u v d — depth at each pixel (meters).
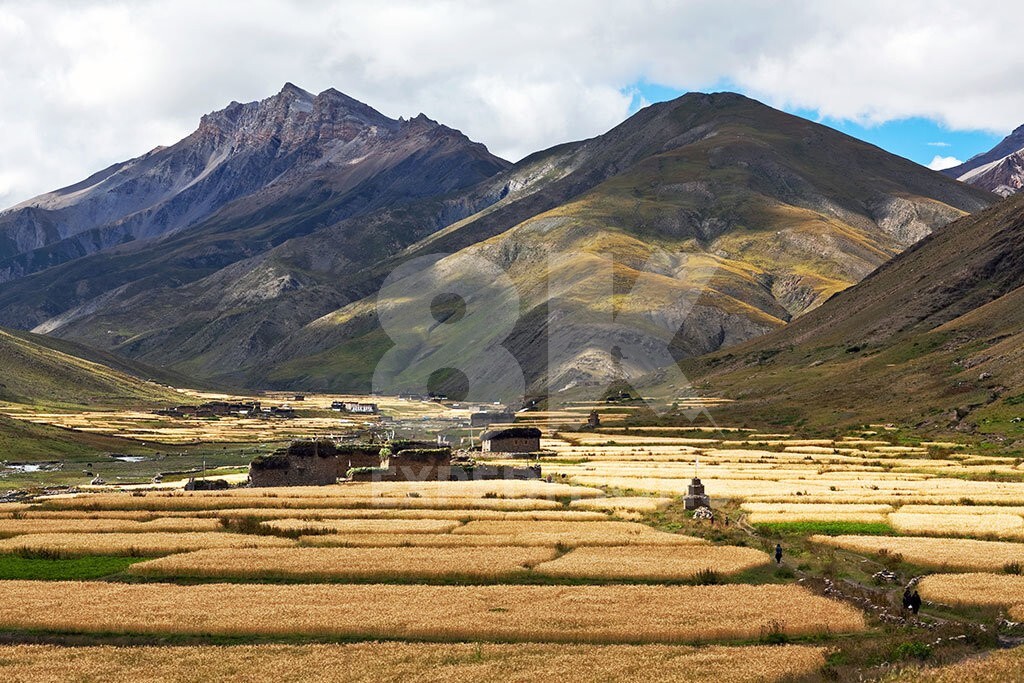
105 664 50.81
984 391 180.62
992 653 50.88
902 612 60.03
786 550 79.62
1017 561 72.31
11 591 64.88
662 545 80.31
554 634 55.47
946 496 104.88
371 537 82.75
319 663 50.88
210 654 52.28
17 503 107.25
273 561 72.94
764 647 53.66
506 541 81.12
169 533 85.56
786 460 147.25
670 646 53.81
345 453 128.38
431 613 59.31
